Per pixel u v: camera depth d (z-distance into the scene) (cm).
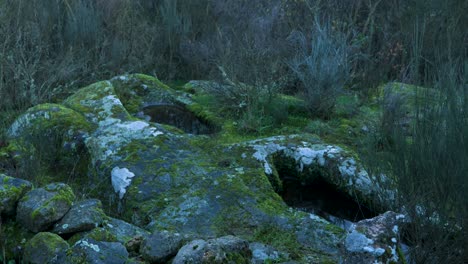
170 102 570
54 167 465
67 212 349
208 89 571
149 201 402
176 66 688
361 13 703
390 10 686
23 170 430
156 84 586
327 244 358
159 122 541
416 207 353
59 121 484
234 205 392
